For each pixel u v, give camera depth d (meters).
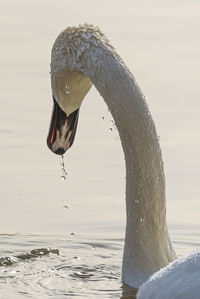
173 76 21.02
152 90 19.58
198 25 28.47
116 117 9.61
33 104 18.58
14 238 12.19
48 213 13.13
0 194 13.80
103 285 9.70
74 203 13.46
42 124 17.11
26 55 23.70
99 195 13.77
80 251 11.65
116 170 14.75
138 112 9.53
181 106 18.20
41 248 11.69
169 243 9.62
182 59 23.11
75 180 14.35
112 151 15.68
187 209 13.18
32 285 9.75
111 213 13.07
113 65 9.66
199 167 14.77
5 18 30.14
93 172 14.69
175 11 31.56
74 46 9.98
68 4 33.16
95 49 9.79
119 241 12.09
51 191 13.94
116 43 25.03
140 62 22.67
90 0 34.47
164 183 9.58
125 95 9.55
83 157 15.40
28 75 21.30
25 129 16.80
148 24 28.55
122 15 30.28
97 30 9.98
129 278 9.48
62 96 10.38
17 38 26.19
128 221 9.57
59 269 10.59
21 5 33.31
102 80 9.67
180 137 16.22
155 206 9.47
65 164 15.05
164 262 9.40
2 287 9.65
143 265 9.39
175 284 7.52
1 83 20.47
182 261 7.82
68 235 12.30
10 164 15.04
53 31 26.98
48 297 9.13
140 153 9.51
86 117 17.67
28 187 14.06
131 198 9.54
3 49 24.52
